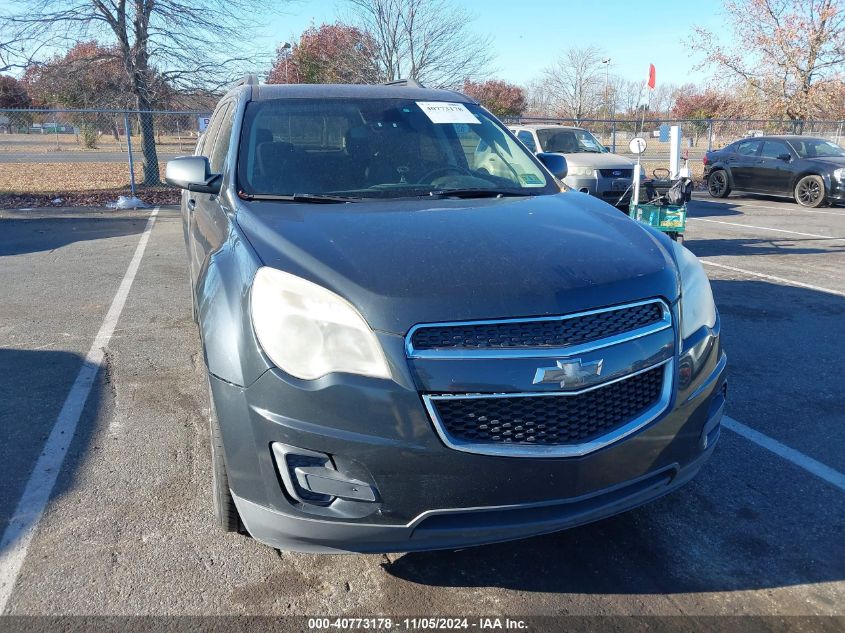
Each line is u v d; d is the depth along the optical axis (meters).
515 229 2.86
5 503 3.19
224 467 2.63
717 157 17.52
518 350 2.27
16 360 5.02
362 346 2.25
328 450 2.25
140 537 2.97
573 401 2.34
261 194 3.38
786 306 6.82
